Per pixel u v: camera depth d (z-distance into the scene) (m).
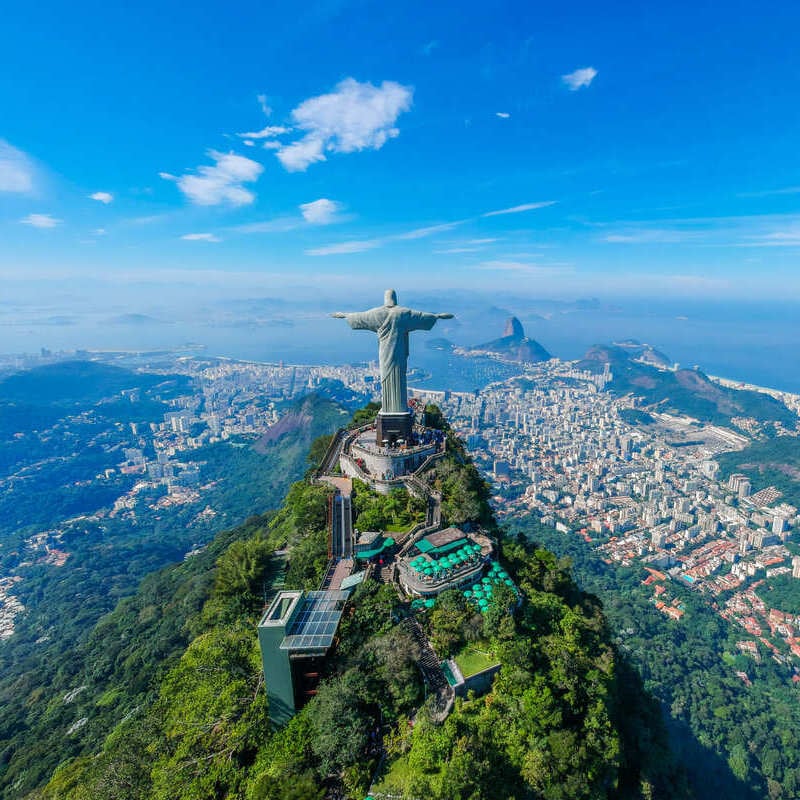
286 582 58.78
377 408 119.00
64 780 51.91
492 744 39.41
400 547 59.94
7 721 89.69
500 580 53.34
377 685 41.88
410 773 37.03
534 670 44.34
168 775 41.09
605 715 43.38
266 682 41.50
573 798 37.66
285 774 36.66
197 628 70.31
